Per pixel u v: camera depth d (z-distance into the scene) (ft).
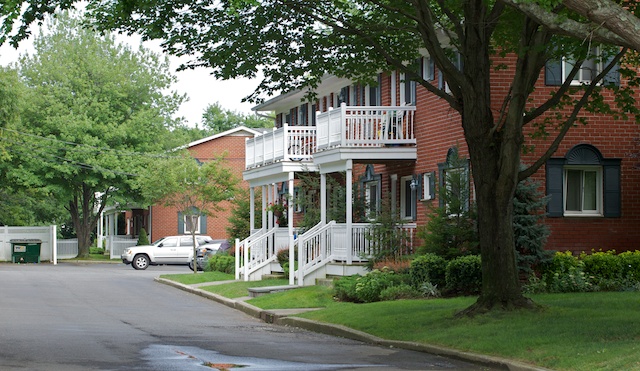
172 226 219.61
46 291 105.81
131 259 174.29
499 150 59.26
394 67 71.15
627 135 83.20
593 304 63.67
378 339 56.34
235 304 89.35
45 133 204.95
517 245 77.10
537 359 43.57
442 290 77.41
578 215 82.64
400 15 65.57
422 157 94.68
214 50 67.67
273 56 69.51
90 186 206.90
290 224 106.52
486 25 59.16
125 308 85.81
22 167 200.03
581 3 37.29
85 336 57.36
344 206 103.45
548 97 81.66
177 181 142.82
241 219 142.20
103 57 217.15
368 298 79.00
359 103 113.39
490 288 59.21
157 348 51.01
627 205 83.15
